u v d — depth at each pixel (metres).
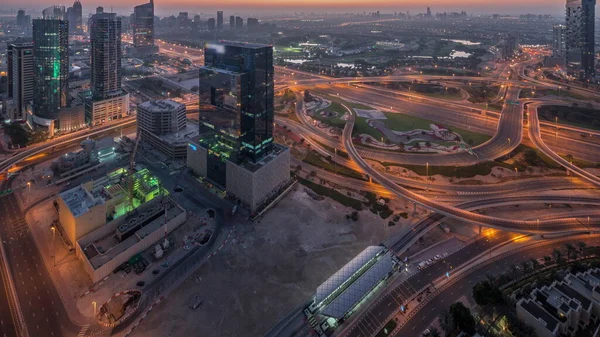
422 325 194.00
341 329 192.38
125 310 198.50
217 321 193.50
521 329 179.62
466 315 180.00
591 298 188.25
